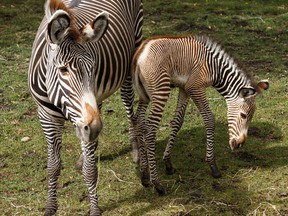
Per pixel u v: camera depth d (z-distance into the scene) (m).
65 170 6.03
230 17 11.63
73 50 4.13
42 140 6.64
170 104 7.61
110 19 5.38
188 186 5.76
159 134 6.85
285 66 8.92
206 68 5.83
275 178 5.88
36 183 5.81
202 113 5.88
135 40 6.34
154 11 12.15
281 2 12.94
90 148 4.75
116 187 5.73
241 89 5.67
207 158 5.91
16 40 10.05
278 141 6.68
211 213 5.29
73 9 5.07
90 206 5.16
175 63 5.70
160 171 6.07
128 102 6.20
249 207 5.39
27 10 11.98
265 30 10.80
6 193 5.62
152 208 5.35
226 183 5.81
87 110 4.10
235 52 9.55
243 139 5.82
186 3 12.84
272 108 7.47
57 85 4.27
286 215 5.27
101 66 4.94
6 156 6.32
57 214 5.25
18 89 7.98
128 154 6.41
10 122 7.05
